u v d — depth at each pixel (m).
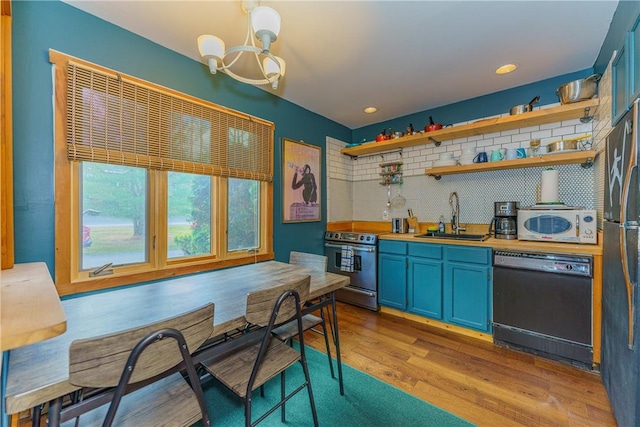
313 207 3.37
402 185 3.59
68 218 1.60
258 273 1.89
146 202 1.98
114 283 1.78
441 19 1.72
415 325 2.73
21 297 0.82
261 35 1.27
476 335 2.46
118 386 0.76
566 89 2.15
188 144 2.12
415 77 2.49
